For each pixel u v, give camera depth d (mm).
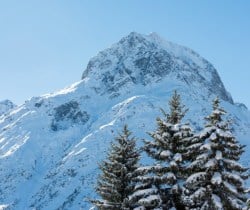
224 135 24969
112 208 31938
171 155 27156
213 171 25234
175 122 28688
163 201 27328
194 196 24891
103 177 33125
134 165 33125
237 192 24703
